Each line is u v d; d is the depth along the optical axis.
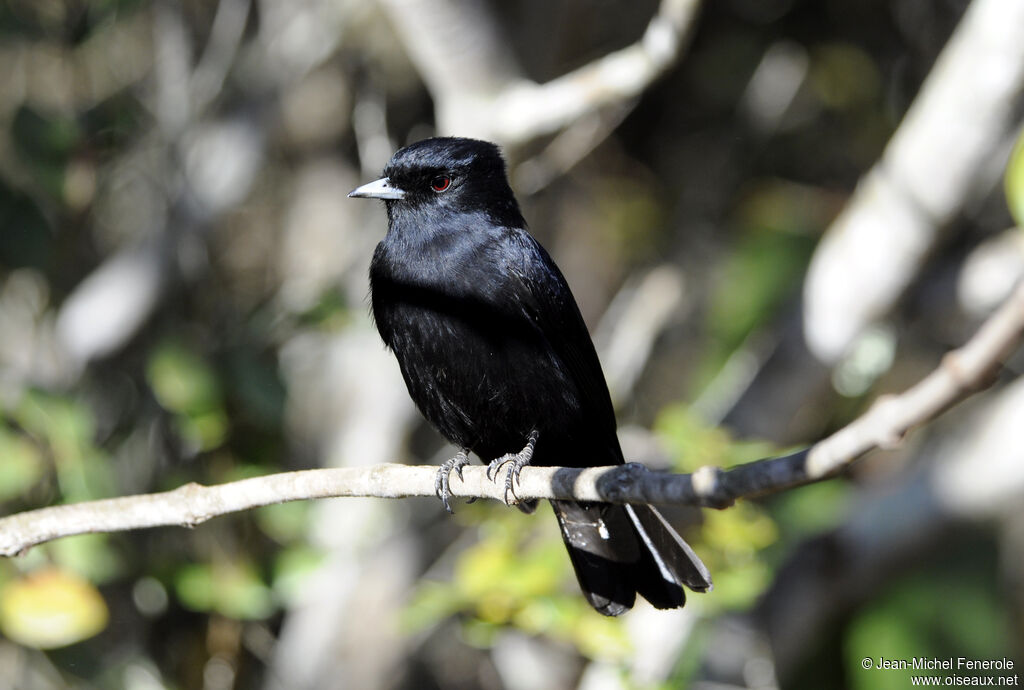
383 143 13.43
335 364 13.98
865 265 11.89
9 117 12.07
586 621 9.79
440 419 9.20
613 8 15.02
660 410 15.12
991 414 11.71
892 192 11.50
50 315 12.48
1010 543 13.73
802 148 16.02
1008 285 12.34
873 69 15.60
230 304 13.17
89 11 12.31
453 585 10.19
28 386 10.23
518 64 11.25
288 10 12.86
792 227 14.82
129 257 12.34
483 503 10.40
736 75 15.69
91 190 12.42
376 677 13.34
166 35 12.59
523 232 9.21
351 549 12.64
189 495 7.12
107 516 7.15
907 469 12.50
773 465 4.57
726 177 16.02
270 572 11.01
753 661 12.05
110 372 12.34
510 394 8.82
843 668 12.97
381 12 13.18
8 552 7.16
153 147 12.88
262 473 11.13
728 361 14.14
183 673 11.84
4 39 11.96
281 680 12.84
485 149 9.30
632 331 14.20
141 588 11.59
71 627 9.25
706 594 9.63
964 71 10.76
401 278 8.92
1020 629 13.63
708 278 15.69
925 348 14.26
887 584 12.18
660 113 16.16
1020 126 10.71
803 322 12.55
